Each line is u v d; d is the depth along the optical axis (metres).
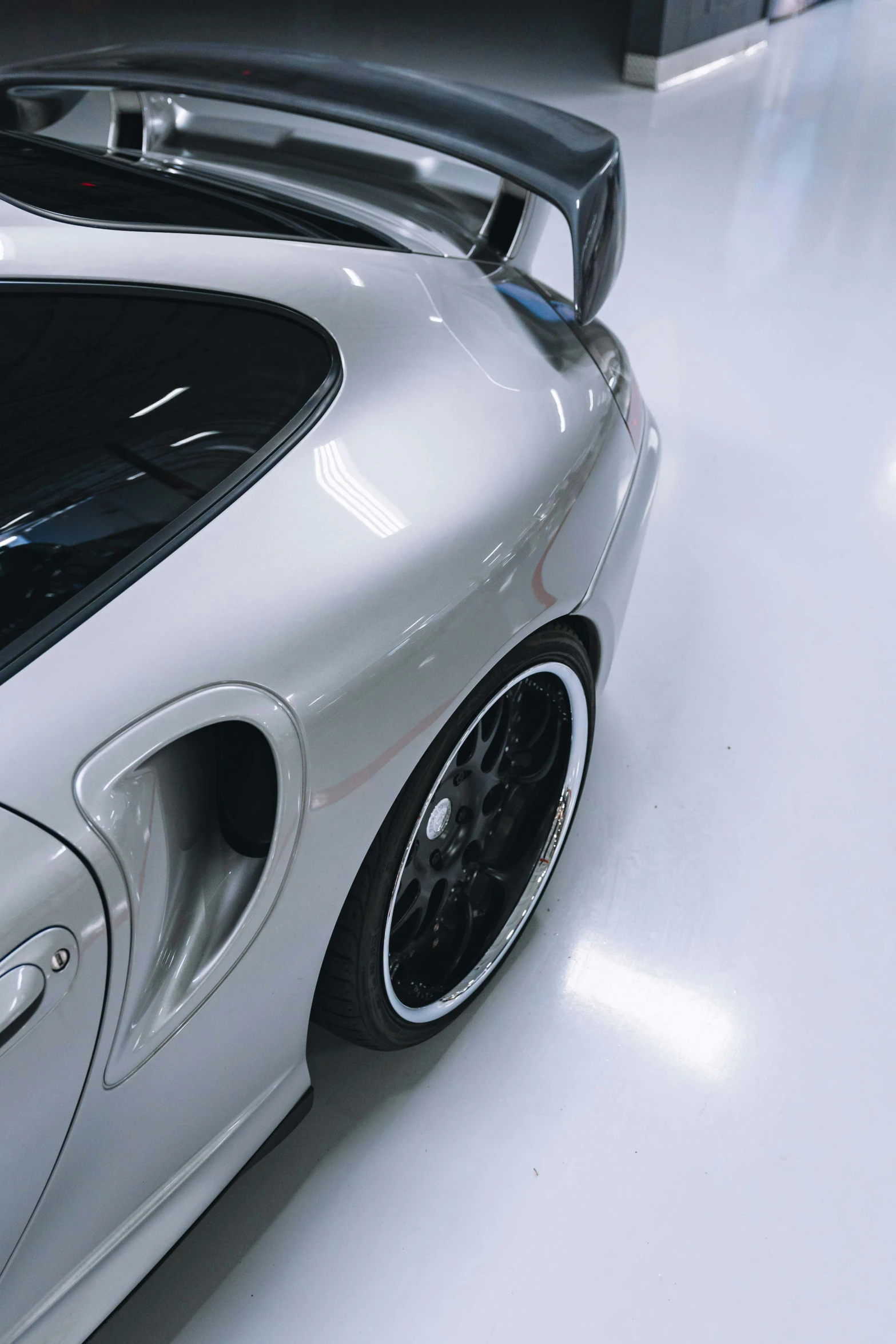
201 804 0.81
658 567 2.23
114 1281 0.88
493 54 6.77
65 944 0.66
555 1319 1.12
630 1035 1.38
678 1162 1.25
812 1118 1.29
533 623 1.09
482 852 1.36
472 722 1.06
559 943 1.49
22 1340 0.81
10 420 0.82
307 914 0.91
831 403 2.83
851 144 5.09
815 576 2.21
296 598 0.85
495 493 1.05
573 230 1.26
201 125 1.71
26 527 0.77
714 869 1.60
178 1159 0.91
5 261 0.93
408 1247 1.17
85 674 0.72
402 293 1.21
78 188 1.15
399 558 0.93
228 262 1.07
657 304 3.41
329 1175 1.24
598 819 1.68
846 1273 1.15
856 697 1.91
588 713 1.38
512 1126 1.28
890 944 1.49
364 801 0.90
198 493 0.86
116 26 7.46
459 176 1.54
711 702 1.90
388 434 1.02
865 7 8.77
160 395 0.90
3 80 1.61
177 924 0.79
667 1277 1.15
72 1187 0.77
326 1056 1.36
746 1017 1.40
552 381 1.26
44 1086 0.68
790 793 1.72
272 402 0.96
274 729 0.80
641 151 4.96
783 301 3.43
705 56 6.43
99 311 0.94
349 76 1.46
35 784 0.67
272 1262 1.16
